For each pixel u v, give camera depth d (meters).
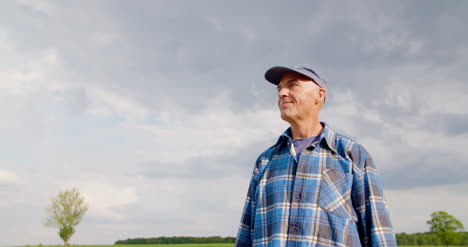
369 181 3.06
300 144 3.44
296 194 3.10
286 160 3.40
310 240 2.85
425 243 103.06
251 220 3.58
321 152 3.28
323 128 3.44
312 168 3.19
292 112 3.39
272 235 3.06
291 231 2.96
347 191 3.04
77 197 51.50
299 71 3.35
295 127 3.51
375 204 2.97
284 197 3.16
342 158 3.21
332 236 2.85
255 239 3.25
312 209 2.97
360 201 3.03
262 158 3.74
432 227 93.31
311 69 3.46
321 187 3.06
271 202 3.24
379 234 2.87
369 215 2.97
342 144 3.30
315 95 3.41
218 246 84.62
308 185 3.10
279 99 3.56
